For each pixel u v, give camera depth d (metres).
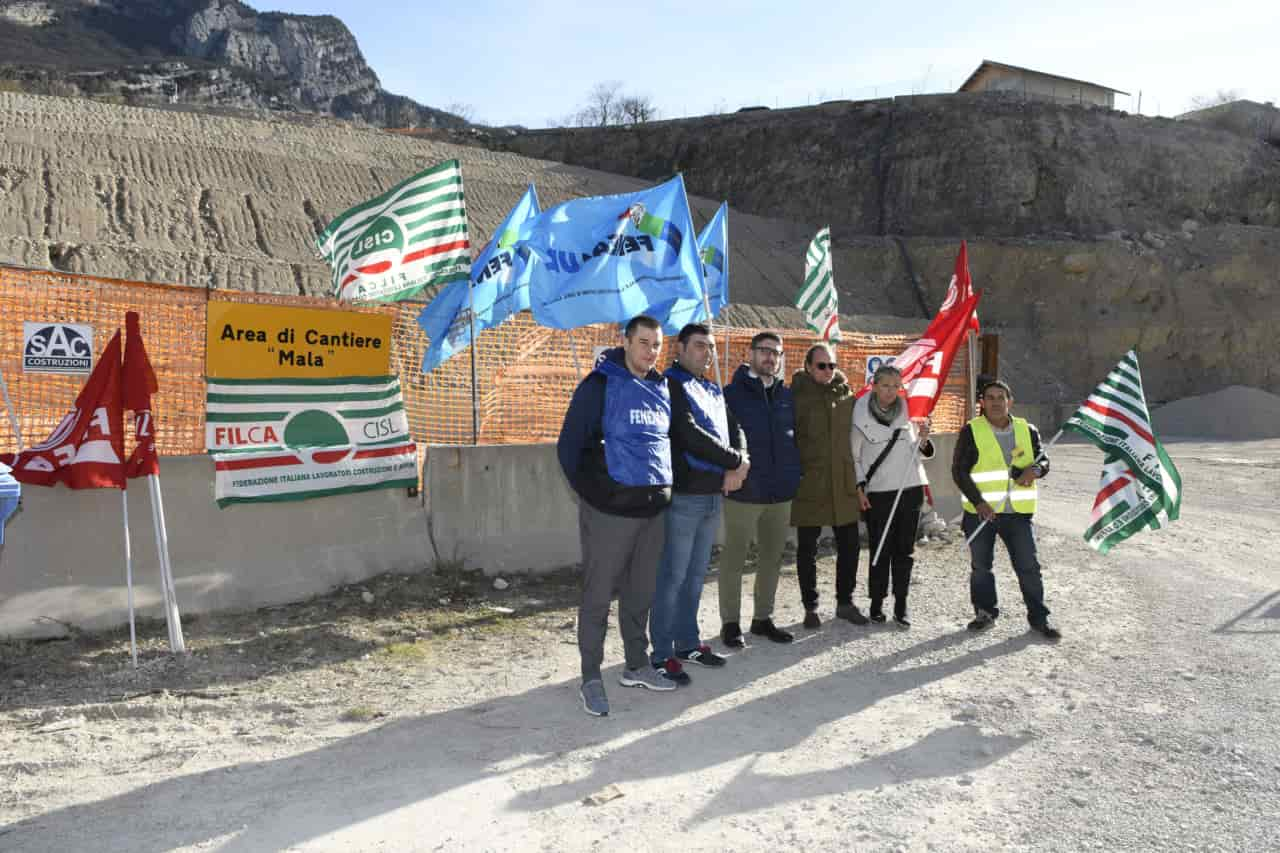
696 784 4.06
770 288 37.91
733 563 6.24
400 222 7.75
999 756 4.34
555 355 11.45
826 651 6.17
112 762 4.35
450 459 7.98
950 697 5.17
